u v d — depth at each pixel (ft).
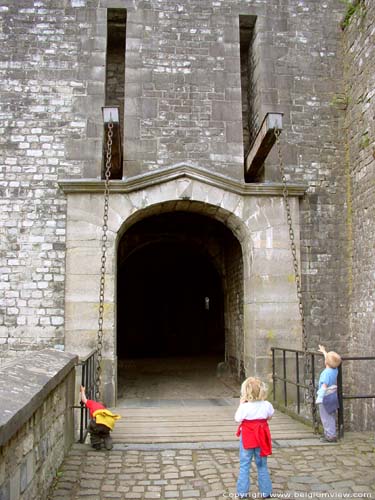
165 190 24.40
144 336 55.26
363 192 24.16
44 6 25.93
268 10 26.99
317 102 26.50
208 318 54.60
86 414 17.02
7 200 24.14
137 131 25.31
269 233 24.73
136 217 25.25
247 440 11.50
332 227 25.61
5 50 25.38
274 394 23.40
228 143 25.66
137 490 12.04
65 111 25.09
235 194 24.77
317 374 24.13
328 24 27.27
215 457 14.48
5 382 10.13
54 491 11.88
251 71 28.53
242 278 29.09
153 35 26.23
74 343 22.97
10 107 24.90
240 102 26.05
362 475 12.96
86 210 23.90
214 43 26.40
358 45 25.14
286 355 23.86
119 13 26.81
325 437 16.03
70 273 23.45
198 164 25.34
